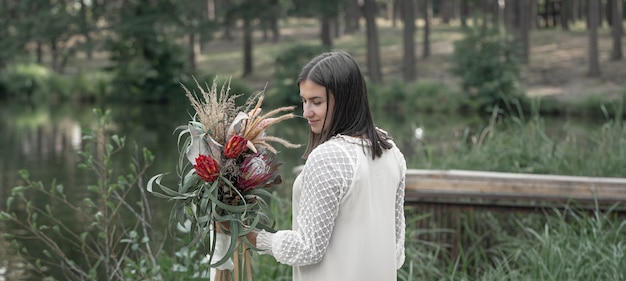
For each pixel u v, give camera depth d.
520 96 24.30
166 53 31.31
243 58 39.19
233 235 2.23
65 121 21.86
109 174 4.06
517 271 4.28
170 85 30.89
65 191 10.12
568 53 36.16
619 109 6.94
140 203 4.18
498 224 5.37
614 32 33.47
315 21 55.56
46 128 19.58
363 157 2.20
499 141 7.34
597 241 4.17
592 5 30.92
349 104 2.23
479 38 25.20
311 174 2.16
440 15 56.78
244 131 2.25
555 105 23.47
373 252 2.24
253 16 35.78
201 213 2.27
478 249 5.22
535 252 4.22
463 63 25.25
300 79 2.25
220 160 2.26
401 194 2.43
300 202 2.21
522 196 4.88
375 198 2.26
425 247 5.19
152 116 23.98
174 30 34.00
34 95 31.80
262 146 2.28
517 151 6.86
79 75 32.00
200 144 2.27
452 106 25.31
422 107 25.70
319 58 2.25
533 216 5.45
